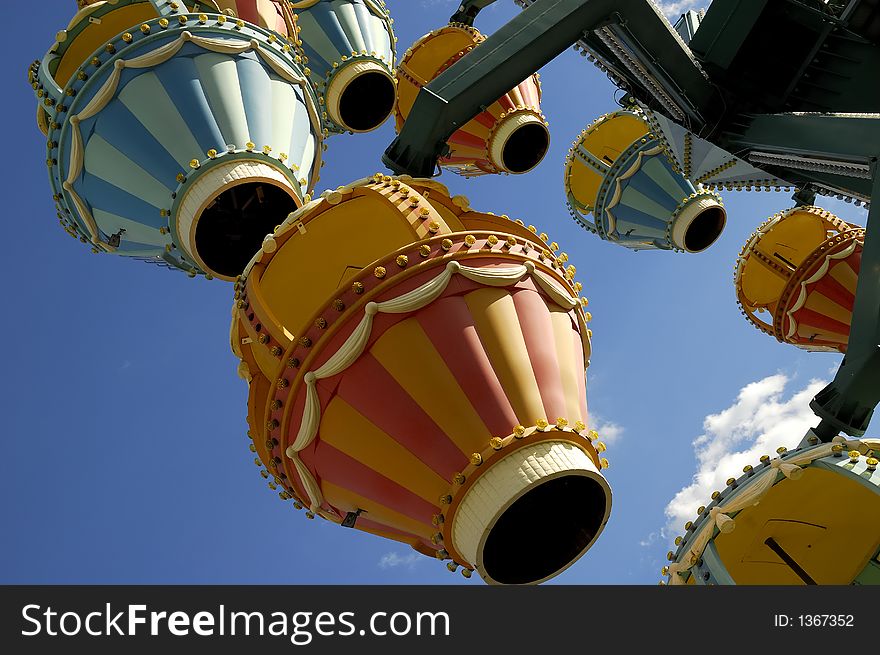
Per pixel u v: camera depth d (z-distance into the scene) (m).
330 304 13.62
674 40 19.08
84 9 26.44
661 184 41.31
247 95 23.70
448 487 12.56
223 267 23.06
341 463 13.45
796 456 16.86
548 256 15.32
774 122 18.48
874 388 13.70
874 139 15.10
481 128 41.72
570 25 17.95
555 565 13.66
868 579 17.16
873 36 18.62
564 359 14.02
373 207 15.24
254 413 15.66
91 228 25.42
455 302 13.48
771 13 19.64
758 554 17.75
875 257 14.03
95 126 23.72
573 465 12.30
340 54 38.69
